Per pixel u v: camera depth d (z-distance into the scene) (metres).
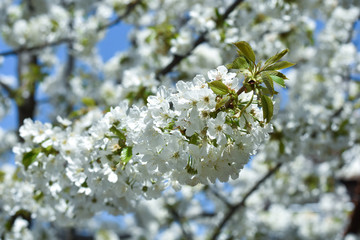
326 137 5.40
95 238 10.02
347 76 8.11
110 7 7.20
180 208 8.15
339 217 9.02
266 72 2.27
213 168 2.37
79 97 8.72
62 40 7.42
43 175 3.15
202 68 6.31
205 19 5.21
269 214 8.92
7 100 7.45
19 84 8.27
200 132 2.29
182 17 7.96
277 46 5.72
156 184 2.68
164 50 5.59
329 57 7.61
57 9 7.63
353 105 6.39
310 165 8.27
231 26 5.20
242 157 2.35
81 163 2.78
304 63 8.06
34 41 7.46
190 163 2.40
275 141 4.88
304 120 5.08
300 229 8.92
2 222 4.24
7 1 7.75
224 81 2.28
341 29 7.52
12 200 4.02
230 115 2.31
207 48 6.37
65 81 9.63
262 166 7.81
